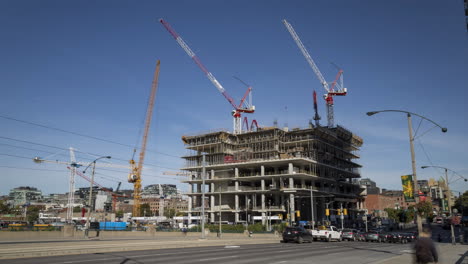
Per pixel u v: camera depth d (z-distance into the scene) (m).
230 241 41.28
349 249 32.28
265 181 112.06
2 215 166.38
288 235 43.62
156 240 42.62
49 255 22.86
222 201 116.50
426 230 11.81
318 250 30.38
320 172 113.31
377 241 53.06
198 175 122.44
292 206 96.62
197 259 21.20
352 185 133.62
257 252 27.31
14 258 20.95
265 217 93.56
